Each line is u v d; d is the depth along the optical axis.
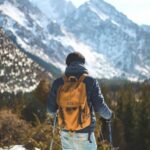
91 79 5.70
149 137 59.12
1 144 12.36
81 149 5.79
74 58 5.88
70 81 5.74
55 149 10.48
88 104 5.67
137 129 59.50
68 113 5.62
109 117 5.80
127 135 60.12
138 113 60.56
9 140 12.52
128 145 59.34
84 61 5.98
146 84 90.94
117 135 54.34
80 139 5.72
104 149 10.29
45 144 11.48
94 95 5.67
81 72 5.78
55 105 5.91
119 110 61.84
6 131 12.90
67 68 5.86
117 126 54.44
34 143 11.59
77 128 5.65
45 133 11.77
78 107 5.60
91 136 5.81
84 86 5.65
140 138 59.41
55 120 6.08
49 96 5.91
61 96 5.70
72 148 5.84
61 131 5.87
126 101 63.50
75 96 5.61
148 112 60.00
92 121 5.73
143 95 73.81
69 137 5.77
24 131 12.68
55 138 10.52
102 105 5.67
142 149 59.44
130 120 60.59
